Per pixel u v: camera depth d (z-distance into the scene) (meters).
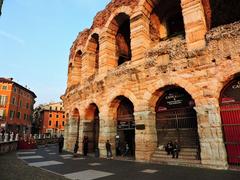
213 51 12.57
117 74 18.02
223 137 11.86
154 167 12.34
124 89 17.23
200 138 12.23
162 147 15.10
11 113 56.69
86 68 24.34
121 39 23.55
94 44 25.11
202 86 12.73
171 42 15.65
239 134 11.41
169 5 19.03
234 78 12.02
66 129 30.12
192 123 14.23
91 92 21.50
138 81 16.28
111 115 18.98
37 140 41.97
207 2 16.41
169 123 15.27
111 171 11.63
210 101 12.25
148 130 15.06
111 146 18.33
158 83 14.89
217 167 11.16
